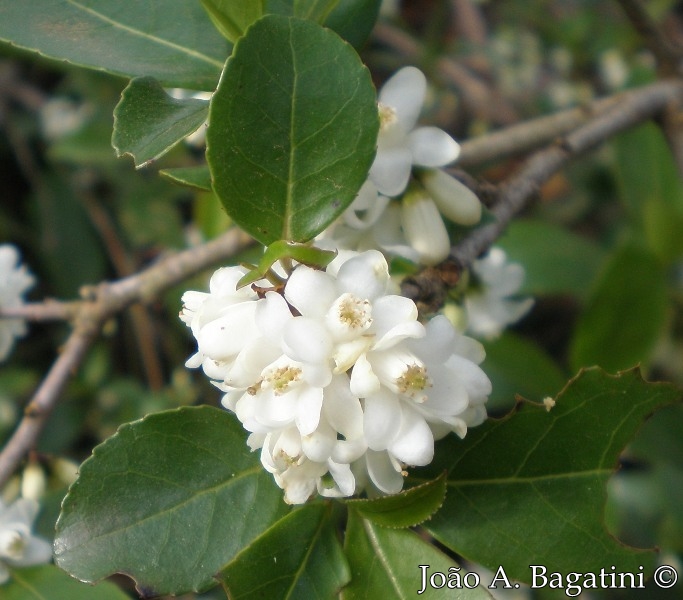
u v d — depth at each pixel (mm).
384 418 123
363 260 125
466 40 457
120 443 139
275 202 129
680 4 513
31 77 483
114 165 412
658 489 276
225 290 130
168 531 138
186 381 363
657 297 258
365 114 126
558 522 140
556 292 300
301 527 138
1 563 178
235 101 123
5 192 450
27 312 214
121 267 394
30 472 215
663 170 298
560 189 450
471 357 137
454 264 159
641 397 139
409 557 138
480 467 142
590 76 479
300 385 122
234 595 132
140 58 150
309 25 123
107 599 175
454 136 447
